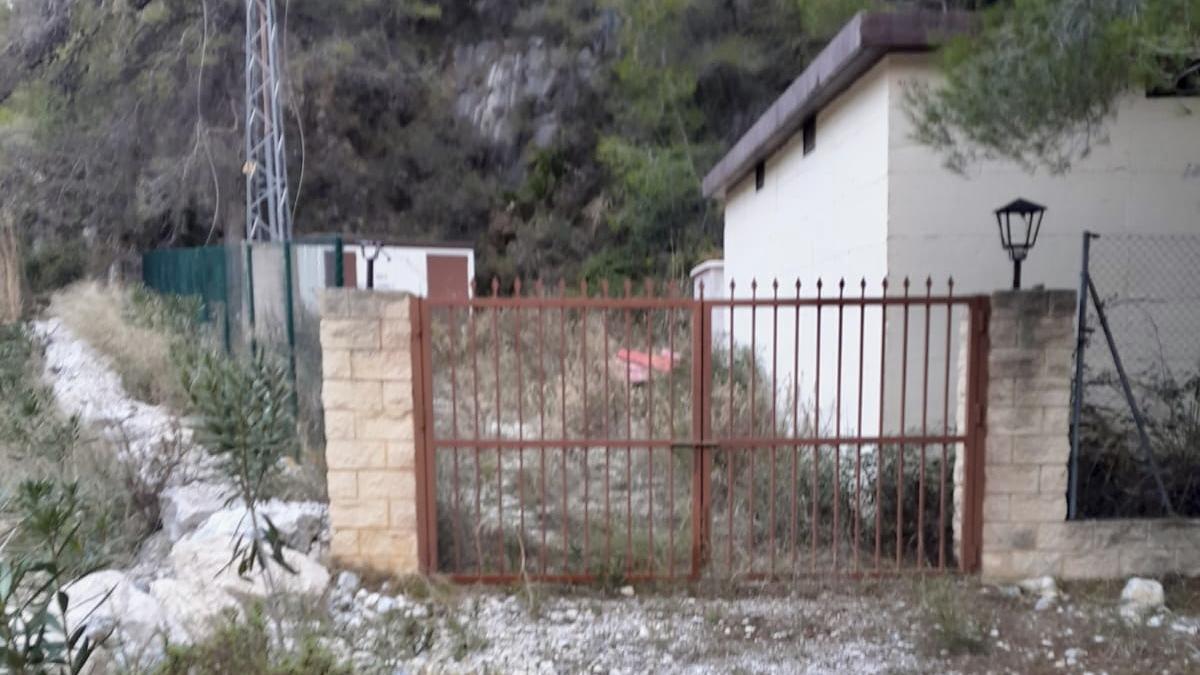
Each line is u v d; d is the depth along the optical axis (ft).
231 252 34.78
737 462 21.17
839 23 40.06
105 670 11.21
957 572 16.62
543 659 13.84
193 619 13.15
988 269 19.45
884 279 17.65
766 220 31.96
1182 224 19.57
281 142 58.23
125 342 35.35
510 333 29.81
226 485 19.62
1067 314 15.98
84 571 10.84
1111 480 17.85
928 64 18.81
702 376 16.38
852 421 21.62
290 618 13.98
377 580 16.51
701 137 66.59
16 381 27.50
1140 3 13.05
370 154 76.23
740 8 65.36
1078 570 16.39
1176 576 16.33
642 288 57.06
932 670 13.41
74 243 67.00
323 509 18.44
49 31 67.51
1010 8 15.11
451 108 79.82
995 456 16.22
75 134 67.05
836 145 22.93
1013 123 14.56
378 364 16.44
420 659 13.62
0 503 11.41
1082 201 19.48
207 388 12.81
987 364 16.21
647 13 65.36
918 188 19.25
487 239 76.07
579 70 76.54
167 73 66.54
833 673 13.35
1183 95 19.22
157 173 67.05
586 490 16.75
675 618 15.42
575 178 75.46
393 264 51.85
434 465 16.67
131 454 20.45
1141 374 19.48
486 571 16.94
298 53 73.20
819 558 17.75
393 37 79.87
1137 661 13.51
